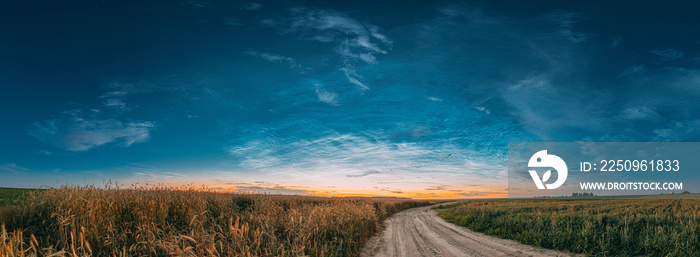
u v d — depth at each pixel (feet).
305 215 30.76
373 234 43.91
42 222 18.29
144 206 21.76
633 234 35.37
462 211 80.02
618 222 40.78
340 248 25.12
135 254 15.94
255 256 16.75
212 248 15.62
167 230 20.67
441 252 31.71
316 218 28.30
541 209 77.66
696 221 41.81
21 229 16.94
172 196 27.73
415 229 51.47
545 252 32.22
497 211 66.59
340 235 28.27
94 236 16.44
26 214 18.75
